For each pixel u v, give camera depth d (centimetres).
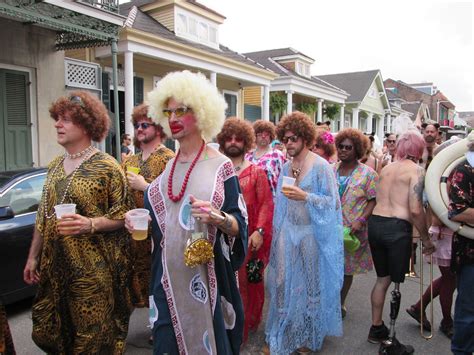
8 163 854
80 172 232
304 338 316
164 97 198
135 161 341
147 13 1423
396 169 330
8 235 381
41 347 241
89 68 1007
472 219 253
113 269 237
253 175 331
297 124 316
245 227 196
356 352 333
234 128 332
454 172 265
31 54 881
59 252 227
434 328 383
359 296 468
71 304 229
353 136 388
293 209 317
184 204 192
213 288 190
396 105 3744
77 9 755
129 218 199
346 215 383
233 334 201
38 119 902
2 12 655
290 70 2220
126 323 249
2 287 378
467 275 261
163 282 194
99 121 242
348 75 3141
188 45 1198
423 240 330
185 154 204
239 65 1440
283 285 318
